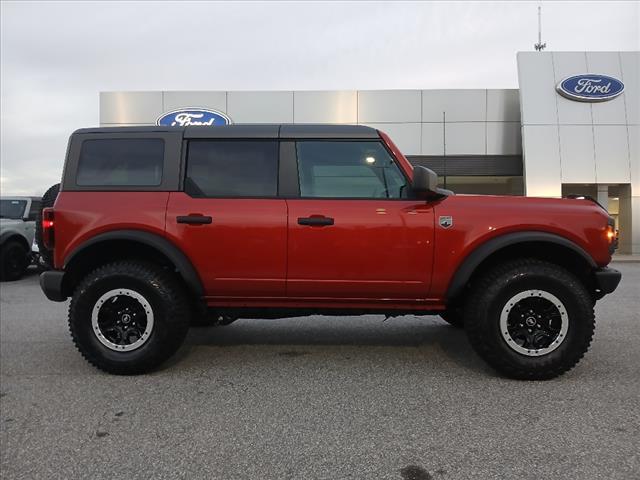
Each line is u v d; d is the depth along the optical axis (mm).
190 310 4195
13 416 3275
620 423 3072
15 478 2533
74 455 2758
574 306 3705
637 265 14883
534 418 3156
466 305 3945
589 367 4137
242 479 2506
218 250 3916
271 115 20188
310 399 3514
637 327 5570
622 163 19188
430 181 3645
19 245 10523
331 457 2711
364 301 3996
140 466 2635
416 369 4148
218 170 4051
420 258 3836
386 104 20141
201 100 20172
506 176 20641
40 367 4293
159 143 4109
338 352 4664
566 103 19266
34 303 7598
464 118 20188
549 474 2508
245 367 4234
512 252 4008
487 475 2512
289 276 3920
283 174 4012
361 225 3848
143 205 3979
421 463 2639
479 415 3213
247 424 3123
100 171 4113
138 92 20109
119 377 4012
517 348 3766
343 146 4027
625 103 19188
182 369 4191
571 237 3791
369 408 3350
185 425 3117
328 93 20141
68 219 4008
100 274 3963
